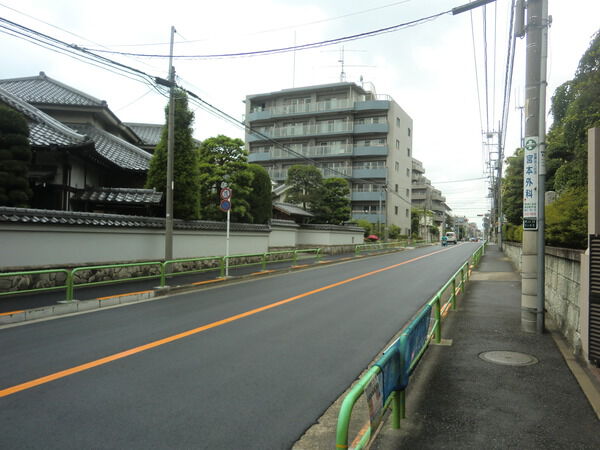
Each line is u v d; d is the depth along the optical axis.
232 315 7.75
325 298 9.91
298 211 30.62
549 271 7.88
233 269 16.05
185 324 6.98
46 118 15.72
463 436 3.12
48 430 3.26
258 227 19.34
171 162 12.61
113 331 6.46
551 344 5.73
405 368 3.24
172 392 4.06
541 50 6.43
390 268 18.36
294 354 5.38
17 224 9.07
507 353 5.30
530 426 3.28
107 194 14.77
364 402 4.05
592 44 5.58
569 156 12.38
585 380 4.25
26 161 10.66
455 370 4.64
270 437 3.23
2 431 3.23
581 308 4.81
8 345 5.64
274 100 48.41
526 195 6.55
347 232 32.25
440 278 14.46
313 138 45.62
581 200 6.80
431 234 73.44
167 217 12.60
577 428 3.25
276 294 10.44
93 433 3.22
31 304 7.91
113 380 4.36
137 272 12.50
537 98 6.45
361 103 43.44
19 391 4.04
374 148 43.22
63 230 10.20
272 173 46.22
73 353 5.29
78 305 8.09
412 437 3.11
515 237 19.31
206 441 3.14
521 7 6.84
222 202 13.59
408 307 8.91
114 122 21.89
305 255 25.20
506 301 9.52
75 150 13.89
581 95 5.84
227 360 5.08
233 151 19.22
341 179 33.19
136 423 3.40
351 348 5.71
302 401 3.92
